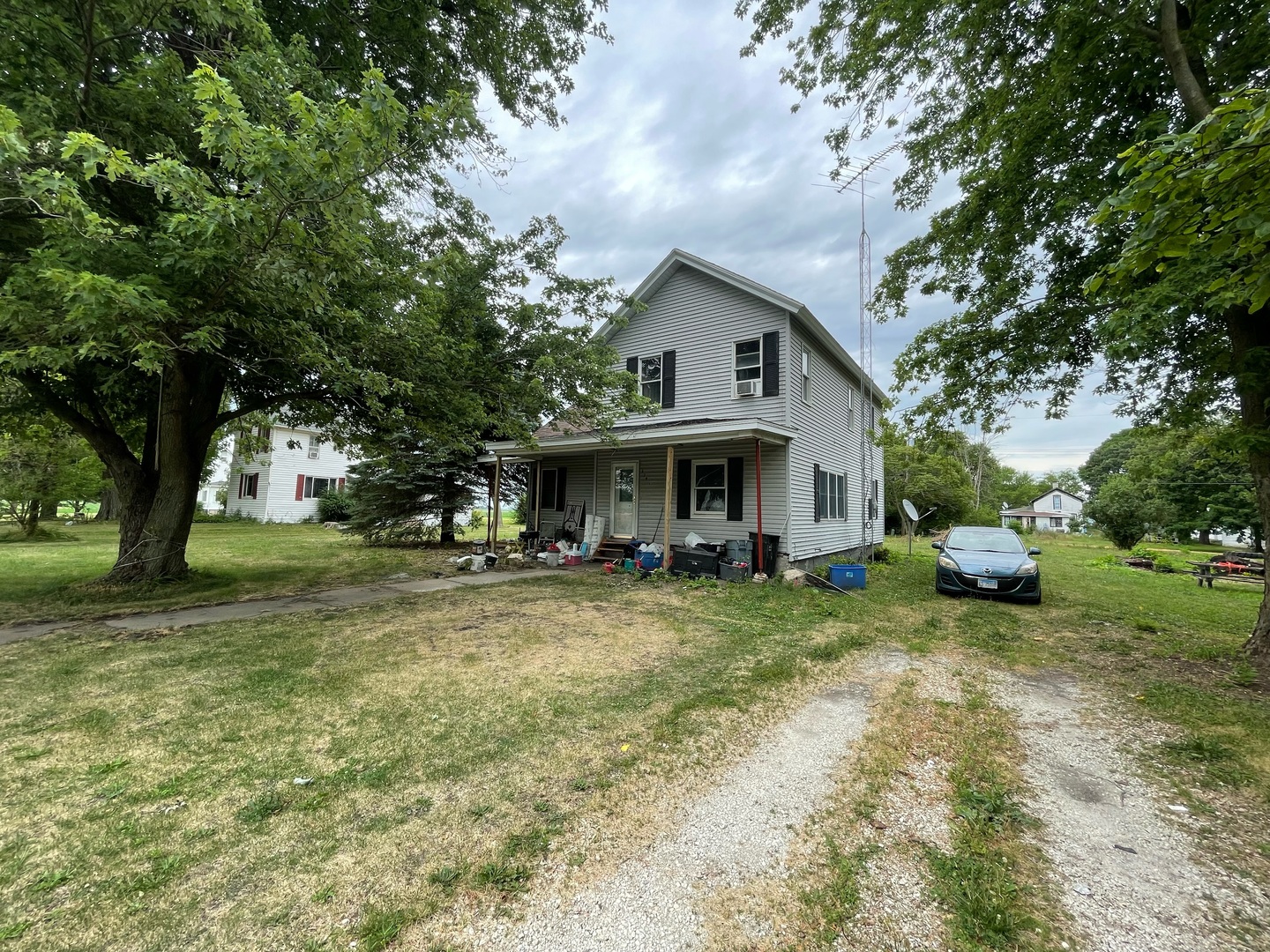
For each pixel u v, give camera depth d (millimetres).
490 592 8680
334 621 6543
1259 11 4945
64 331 4402
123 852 2246
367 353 6754
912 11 7078
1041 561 17609
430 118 4707
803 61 8992
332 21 6828
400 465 12305
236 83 4969
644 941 1838
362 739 3367
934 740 3570
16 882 2051
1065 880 2232
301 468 25719
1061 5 6145
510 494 18469
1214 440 5688
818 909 2012
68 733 3385
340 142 4141
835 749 3373
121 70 5414
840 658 5355
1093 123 6734
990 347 8375
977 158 8320
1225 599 9523
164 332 5082
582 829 2473
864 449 16438
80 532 18688
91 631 6000
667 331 12969
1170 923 1986
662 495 12523
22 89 4691
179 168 3918
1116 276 2990
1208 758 3359
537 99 9258
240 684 4297
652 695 4195
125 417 10312
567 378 9805
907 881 2186
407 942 1802
